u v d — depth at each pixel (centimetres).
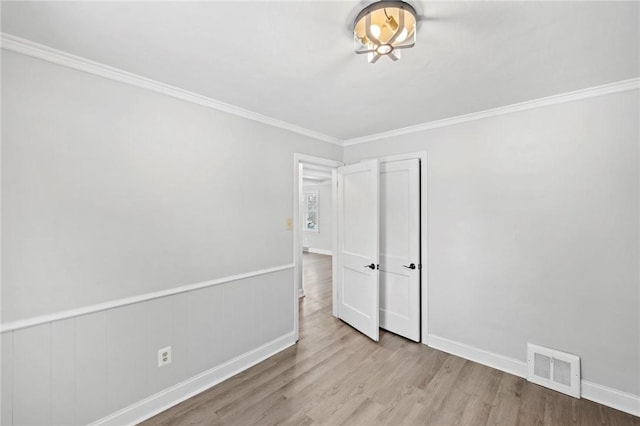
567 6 126
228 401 214
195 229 227
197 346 227
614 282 206
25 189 155
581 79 197
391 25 133
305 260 796
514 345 248
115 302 186
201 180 230
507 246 250
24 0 120
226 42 155
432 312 296
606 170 207
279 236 294
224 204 246
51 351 163
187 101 221
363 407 207
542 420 194
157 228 205
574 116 218
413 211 305
